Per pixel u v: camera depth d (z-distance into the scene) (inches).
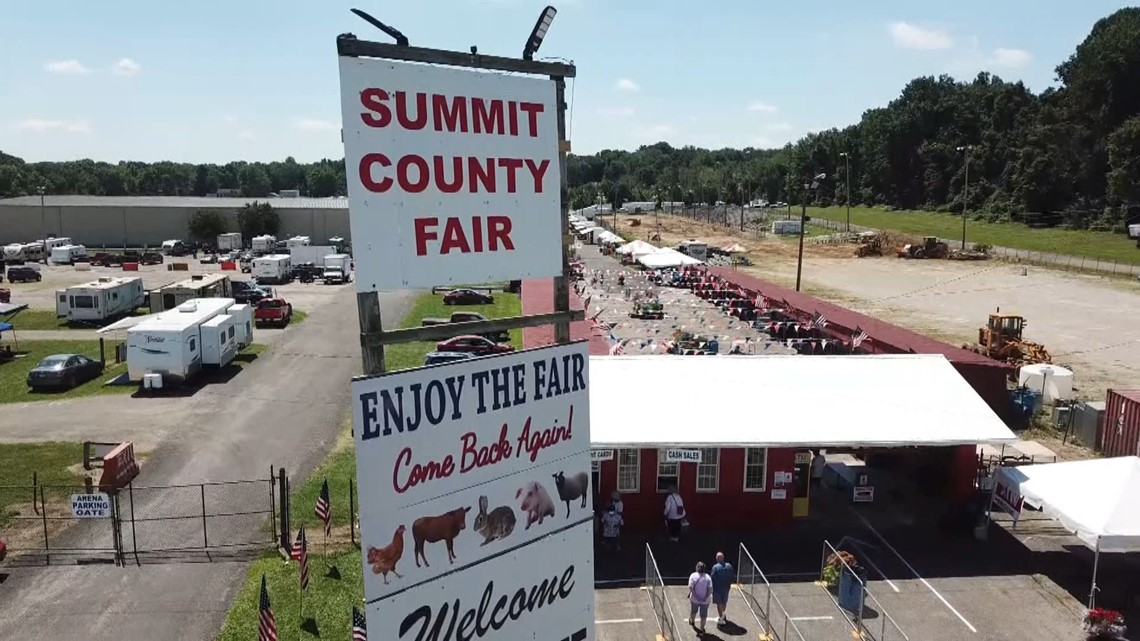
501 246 275.0
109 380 1333.7
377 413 242.2
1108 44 4645.7
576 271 2815.0
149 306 1975.9
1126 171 4212.6
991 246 3732.8
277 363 1467.8
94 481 869.2
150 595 631.8
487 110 267.6
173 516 782.5
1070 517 635.5
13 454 957.8
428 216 255.6
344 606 615.5
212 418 1115.9
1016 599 652.1
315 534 745.0
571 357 297.9
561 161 290.7
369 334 244.4
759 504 791.1
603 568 706.2
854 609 627.2
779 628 599.5
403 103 247.6
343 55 234.5
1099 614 577.6
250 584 649.6
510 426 279.3
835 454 1018.7
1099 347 1704.0
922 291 2544.3
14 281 2672.2
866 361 930.1
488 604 277.3
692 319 1932.8
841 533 781.3
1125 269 2955.2
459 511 265.7
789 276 2923.2
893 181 6530.5
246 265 3166.8
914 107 6314.0
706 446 735.1
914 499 866.8
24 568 674.8
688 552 738.2
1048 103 5383.9
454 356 1392.7
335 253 3021.7
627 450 773.9
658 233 4596.5
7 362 1470.2
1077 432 1106.1
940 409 815.1
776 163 7721.5
